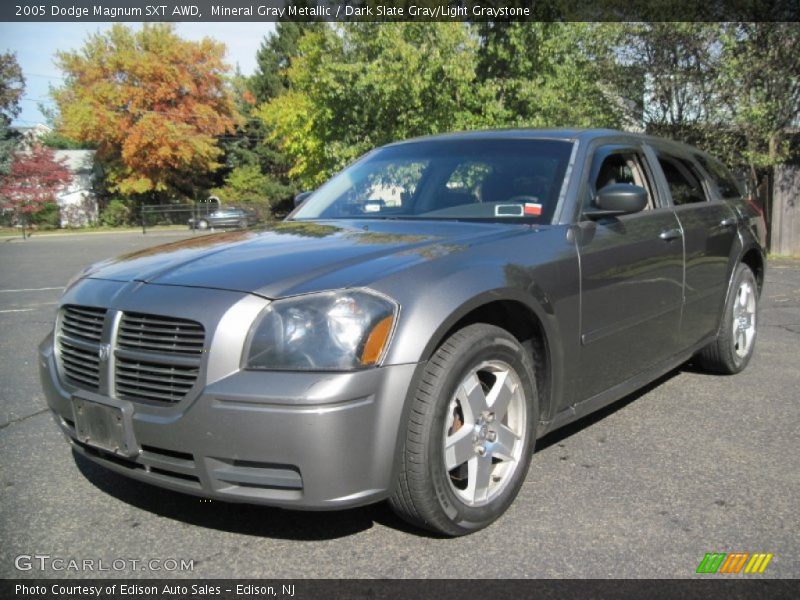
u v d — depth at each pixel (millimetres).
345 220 3822
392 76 14883
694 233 4438
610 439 3969
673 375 5312
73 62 41688
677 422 4250
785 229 14305
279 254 2977
